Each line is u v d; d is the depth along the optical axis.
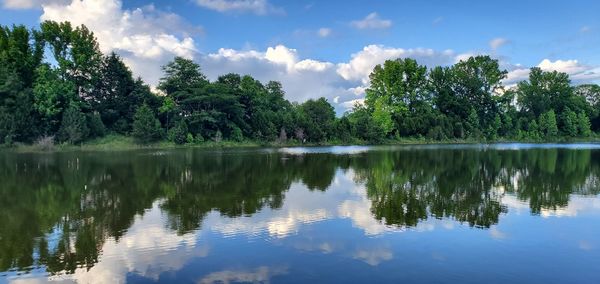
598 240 17.62
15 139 74.81
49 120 78.81
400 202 25.25
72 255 16.16
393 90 119.19
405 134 116.31
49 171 40.81
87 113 85.50
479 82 131.38
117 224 20.45
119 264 15.16
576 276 13.94
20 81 77.25
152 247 16.92
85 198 27.11
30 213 23.03
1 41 80.62
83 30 87.62
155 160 52.94
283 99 135.25
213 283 13.41
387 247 16.66
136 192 29.14
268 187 31.00
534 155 61.88
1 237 18.58
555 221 20.73
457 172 40.09
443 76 131.12
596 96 153.12
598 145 99.94
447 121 118.31
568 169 42.53
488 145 100.00
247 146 93.25
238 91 102.38
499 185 31.88
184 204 24.92
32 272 14.59
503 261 15.21
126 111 89.88
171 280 13.71
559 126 140.88
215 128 96.44
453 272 14.20
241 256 15.73
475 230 19.05
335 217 21.44
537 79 143.75
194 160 53.03
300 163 49.16
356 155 62.59
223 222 20.52
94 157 57.75
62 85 79.69
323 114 115.81
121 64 89.81
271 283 13.33
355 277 13.73
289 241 17.42
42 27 85.75
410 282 13.37
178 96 93.50
